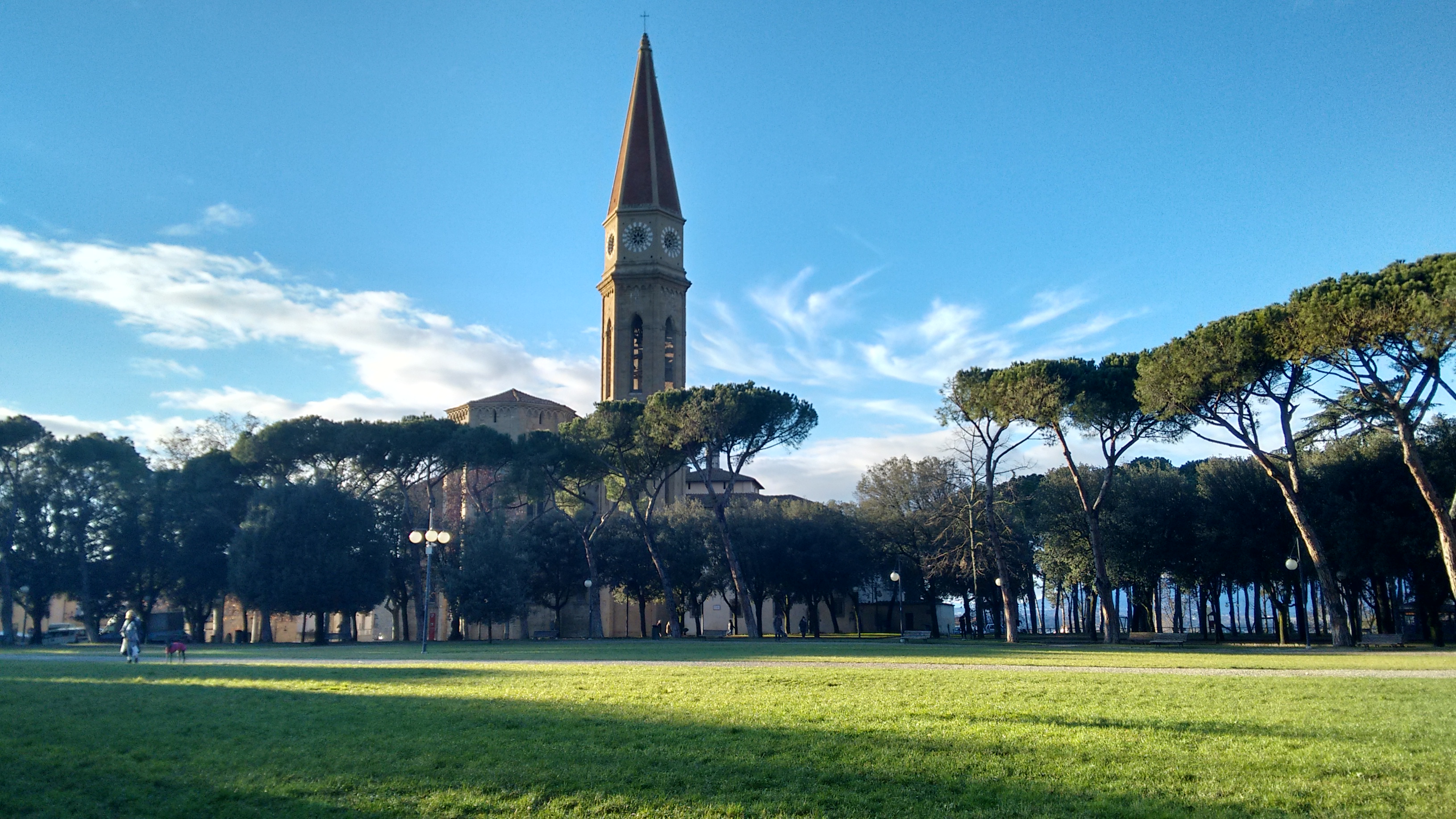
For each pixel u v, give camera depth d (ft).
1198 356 146.10
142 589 249.55
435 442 232.53
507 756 42.73
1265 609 290.97
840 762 40.75
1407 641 187.32
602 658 118.52
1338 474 183.62
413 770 40.34
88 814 35.09
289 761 42.60
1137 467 235.61
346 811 34.71
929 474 267.18
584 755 42.65
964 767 39.68
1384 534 173.17
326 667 102.01
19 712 59.16
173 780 39.68
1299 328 134.00
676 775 38.68
